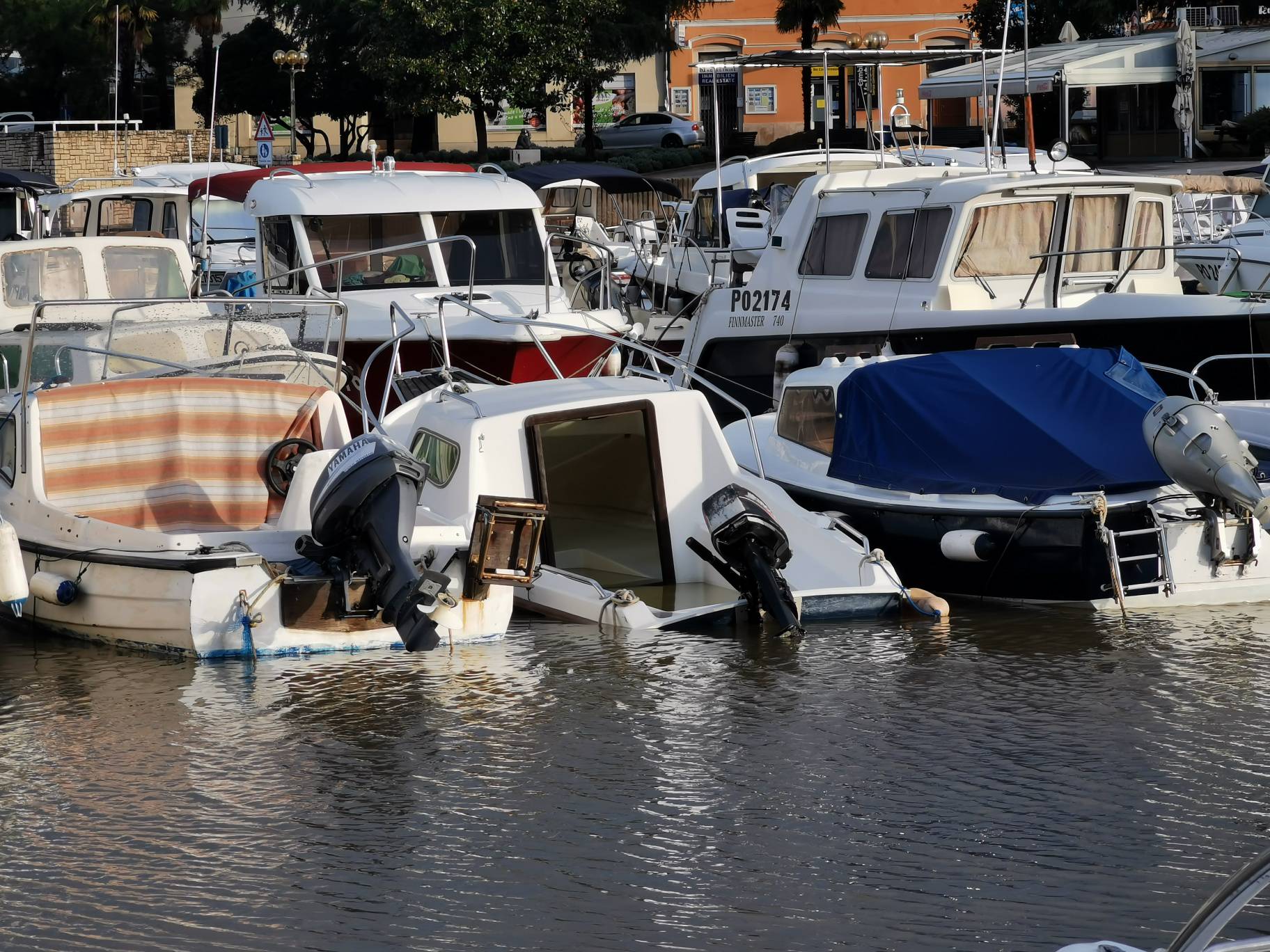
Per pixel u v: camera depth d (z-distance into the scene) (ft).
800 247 76.33
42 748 38.63
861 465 56.39
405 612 44.16
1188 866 31.07
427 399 61.46
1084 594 50.96
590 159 235.61
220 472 55.62
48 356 62.28
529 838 32.78
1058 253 68.64
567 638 48.73
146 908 29.58
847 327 73.56
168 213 109.50
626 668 45.21
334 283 79.30
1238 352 66.54
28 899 29.94
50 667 46.32
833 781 35.91
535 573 47.55
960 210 68.95
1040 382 55.88
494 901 29.81
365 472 45.03
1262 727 39.29
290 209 79.51
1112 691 42.45
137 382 54.44
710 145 245.24
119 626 48.03
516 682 43.96
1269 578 51.67
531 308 76.89
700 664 45.70
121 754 38.17
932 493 54.03
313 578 46.73
